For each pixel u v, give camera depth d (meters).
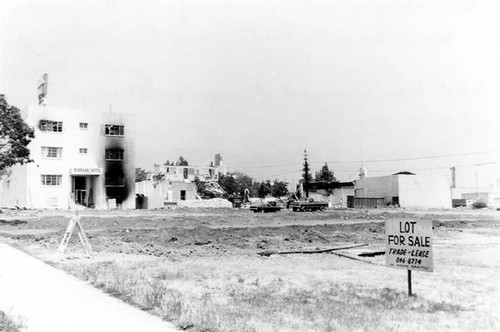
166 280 13.15
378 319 8.85
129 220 38.69
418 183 74.94
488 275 14.37
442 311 9.62
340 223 36.62
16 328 7.42
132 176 66.56
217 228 30.55
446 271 15.15
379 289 11.95
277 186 121.81
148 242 23.92
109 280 12.17
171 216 45.28
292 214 50.59
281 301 10.36
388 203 76.25
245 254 19.86
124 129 66.38
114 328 7.61
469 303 10.43
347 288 12.11
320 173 115.81
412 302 10.41
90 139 63.94
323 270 15.36
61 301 9.69
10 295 10.27
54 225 34.59
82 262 16.53
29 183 58.91
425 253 10.28
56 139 61.38
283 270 15.26
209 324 7.87
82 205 64.00
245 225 35.44
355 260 18.03
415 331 8.15
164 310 8.70
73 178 62.97
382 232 31.14
